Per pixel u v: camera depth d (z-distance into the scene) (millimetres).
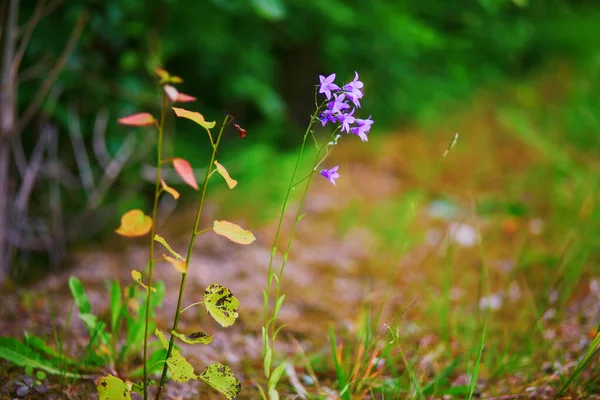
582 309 2682
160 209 4090
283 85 5562
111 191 4043
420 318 2775
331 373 2305
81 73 3812
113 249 3543
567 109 5359
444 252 3570
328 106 1587
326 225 3994
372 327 2557
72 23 3703
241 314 2791
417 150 5266
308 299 3043
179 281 3086
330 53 5383
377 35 5473
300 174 4430
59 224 3539
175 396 2037
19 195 3340
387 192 4527
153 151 4145
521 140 5219
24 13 3623
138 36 4062
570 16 7555
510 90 6426
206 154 4453
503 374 2182
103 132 3867
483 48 6578
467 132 5578
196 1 4137
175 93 1370
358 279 3334
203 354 2385
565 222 3566
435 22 6223
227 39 4535
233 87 4574
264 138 4820
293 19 4984
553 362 2191
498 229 3773
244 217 3992
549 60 7102
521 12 7121
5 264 3148
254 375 2262
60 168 3869
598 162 4344
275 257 3484
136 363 2174
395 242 3785
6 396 1897
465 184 4598
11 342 1944
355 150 5238
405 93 6086
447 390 2020
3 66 2738
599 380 2061
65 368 2025
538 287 2980
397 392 1988
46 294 2871
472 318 2701
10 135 2850
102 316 2492
